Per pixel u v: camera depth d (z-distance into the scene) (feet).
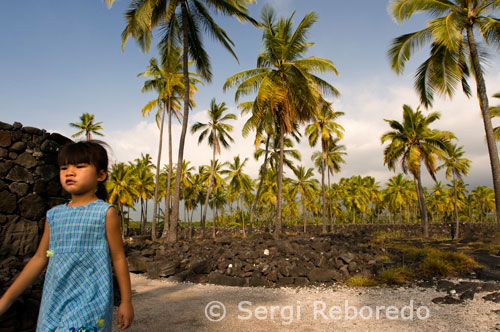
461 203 179.11
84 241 4.55
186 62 50.85
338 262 28.55
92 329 4.24
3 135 17.72
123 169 104.99
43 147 19.26
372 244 43.45
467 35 39.93
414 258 29.40
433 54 44.80
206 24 53.47
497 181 36.29
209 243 45.83
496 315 14.39
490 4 38.01
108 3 37.22
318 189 135.13
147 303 19.04
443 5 41.14
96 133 108.99
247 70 58.13
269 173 141.59
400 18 43.57
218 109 96.89
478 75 38.78
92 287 4.46
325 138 93.56
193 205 148.15
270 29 57.72
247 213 193.98
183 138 50.75
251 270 28.32
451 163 95.09
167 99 81.61
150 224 174.19
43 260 4.82
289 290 23.20
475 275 23.99
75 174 4.72
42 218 18.69
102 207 4.73
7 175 17.54
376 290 21.83
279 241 39.04
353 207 165.58
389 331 13.42
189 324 14.79
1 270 15.21
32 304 11.93
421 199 80.12
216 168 125.80
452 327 13.50
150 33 50.90
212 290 23.32
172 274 29.04
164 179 133.28
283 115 56.03
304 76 52.60
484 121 37.88
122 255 4.88
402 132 79.66
